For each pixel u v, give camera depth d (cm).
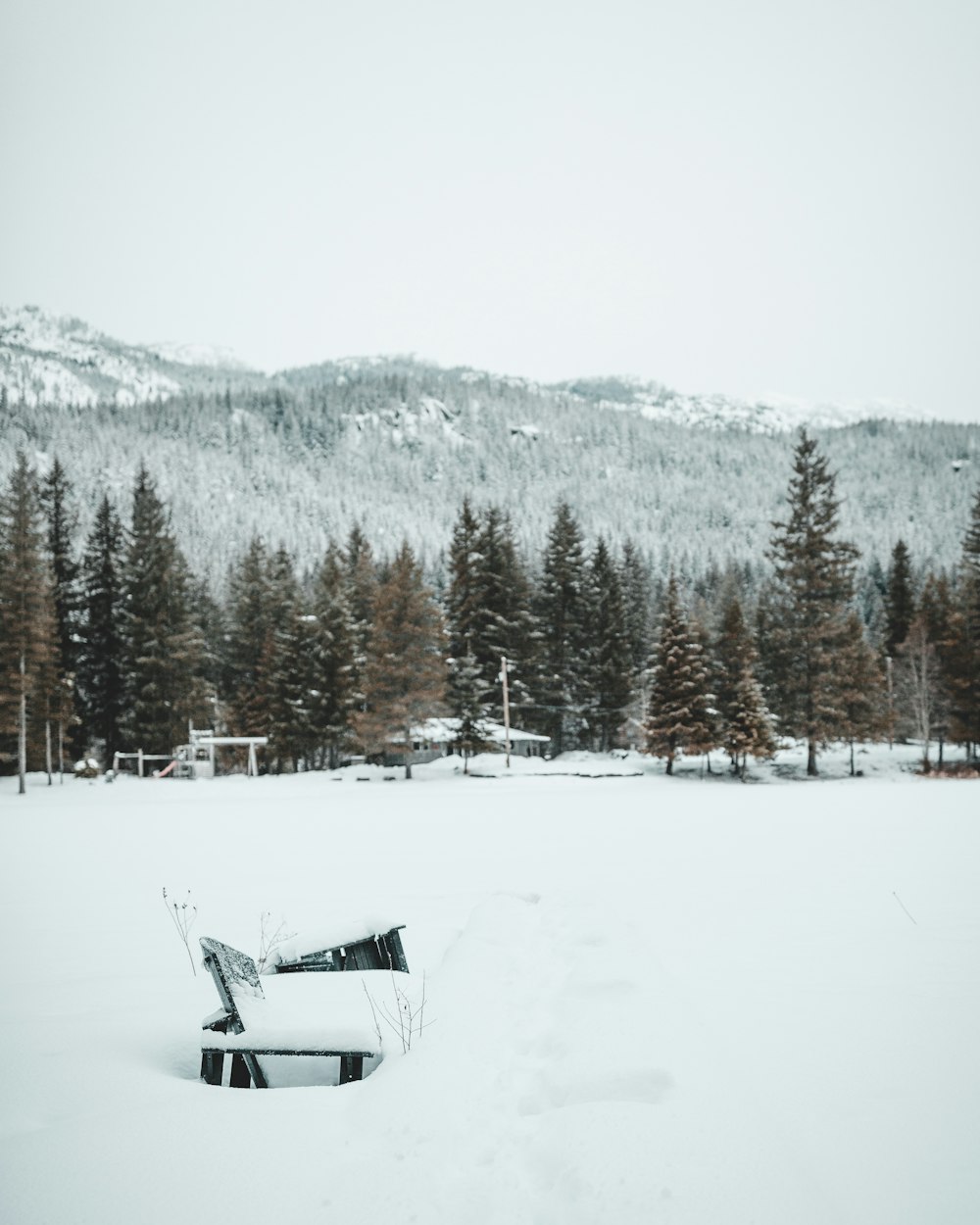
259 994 460
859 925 756
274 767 5616
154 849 1606
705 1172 270
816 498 5409
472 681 5044
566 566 6106
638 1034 405
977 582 5606
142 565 5394
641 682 6731
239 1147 307
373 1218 257
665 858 1265
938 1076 395
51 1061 413
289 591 6425
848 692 5172
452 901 933
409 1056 383
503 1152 306
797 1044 442
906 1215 271
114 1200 272
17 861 1423
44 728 4847
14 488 4309
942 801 2330
